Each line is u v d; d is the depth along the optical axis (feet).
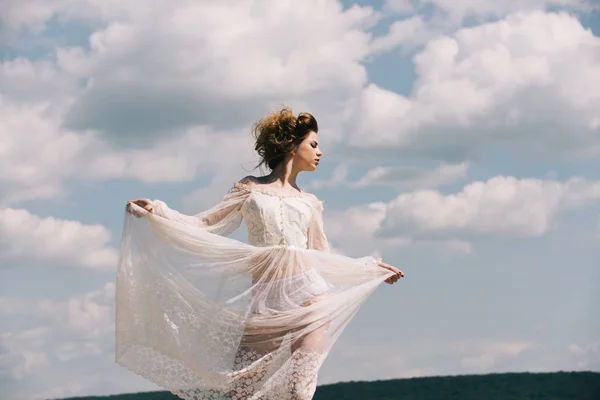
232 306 17.88
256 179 18.84
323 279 18.71
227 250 18.10
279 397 17.66
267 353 17.81
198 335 17.72
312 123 18.95
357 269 18.98
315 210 18.97
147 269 17.90
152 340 17.70
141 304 17.81
